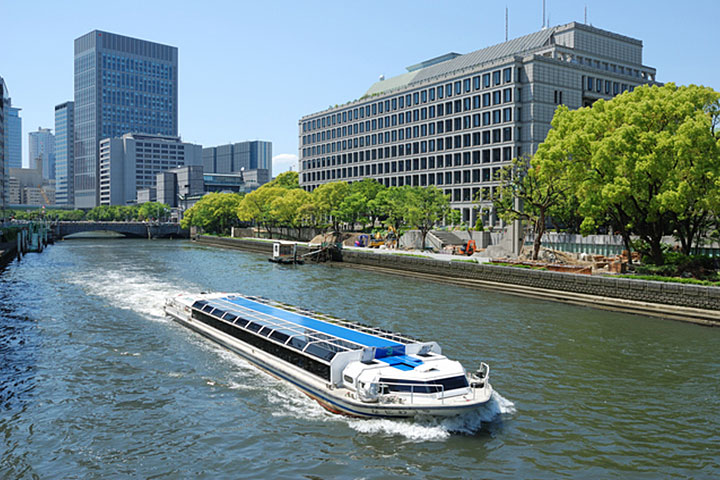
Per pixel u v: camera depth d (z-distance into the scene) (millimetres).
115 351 31938
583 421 21594
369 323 38344
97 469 18141
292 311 34625
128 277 68312
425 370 22219
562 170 57688
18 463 18531
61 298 50969
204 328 35344
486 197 82500
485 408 22219
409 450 19250
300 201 122062
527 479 17359
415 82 137375
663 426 21188
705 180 45250
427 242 93875
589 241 66500
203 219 163375
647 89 52125
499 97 115562
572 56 120375
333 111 165125
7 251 87688
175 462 18578
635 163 46781
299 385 25031
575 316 41625
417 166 136500
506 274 55000
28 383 26422
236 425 21500
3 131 169750
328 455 18953
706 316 38625
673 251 55812
